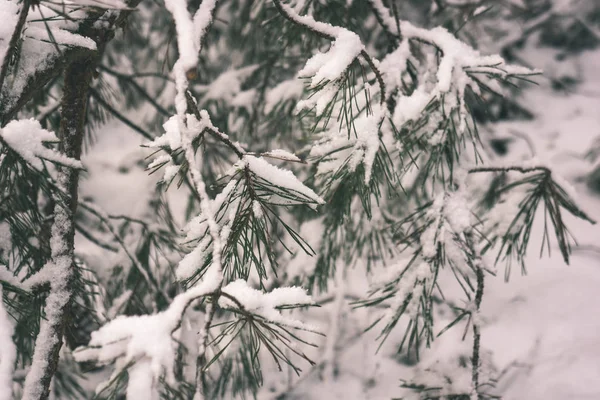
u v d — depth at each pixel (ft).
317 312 7.97
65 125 5.21
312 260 6.70
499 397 5.65
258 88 7.08
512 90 9.95
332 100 5.16
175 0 4.80
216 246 4.72
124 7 4.91
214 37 8.03
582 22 10.82
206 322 4.71
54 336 5.06
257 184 4.93
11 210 5.21
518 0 9.70
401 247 6.48
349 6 6.12
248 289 4.78
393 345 7.50
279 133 6.90
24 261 5.29
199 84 7.37
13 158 4.97
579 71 10.68
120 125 10.19
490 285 7.66
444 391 5.66
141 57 8.89
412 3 9.07
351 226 6.48
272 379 7.45
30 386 4.99
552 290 7.46
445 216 5.47
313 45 6.44
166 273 6.71
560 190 5.58
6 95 5.01
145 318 4.41
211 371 6.93
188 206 7.00
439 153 5.44
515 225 5.59
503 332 7.22
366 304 5.53
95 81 6.81
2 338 4.82
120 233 7.07
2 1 5.00
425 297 5.45
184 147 4.77
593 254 7.88
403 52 5.54
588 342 7.09
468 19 5.65
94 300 5.96
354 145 5.32
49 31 4.90
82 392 6.31
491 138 9.62
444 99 5.37
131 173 9.12
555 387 6.93
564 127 9.84
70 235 5.15
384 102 5.25
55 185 5.07
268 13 6.70
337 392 7.30
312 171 5.74
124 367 4.19
